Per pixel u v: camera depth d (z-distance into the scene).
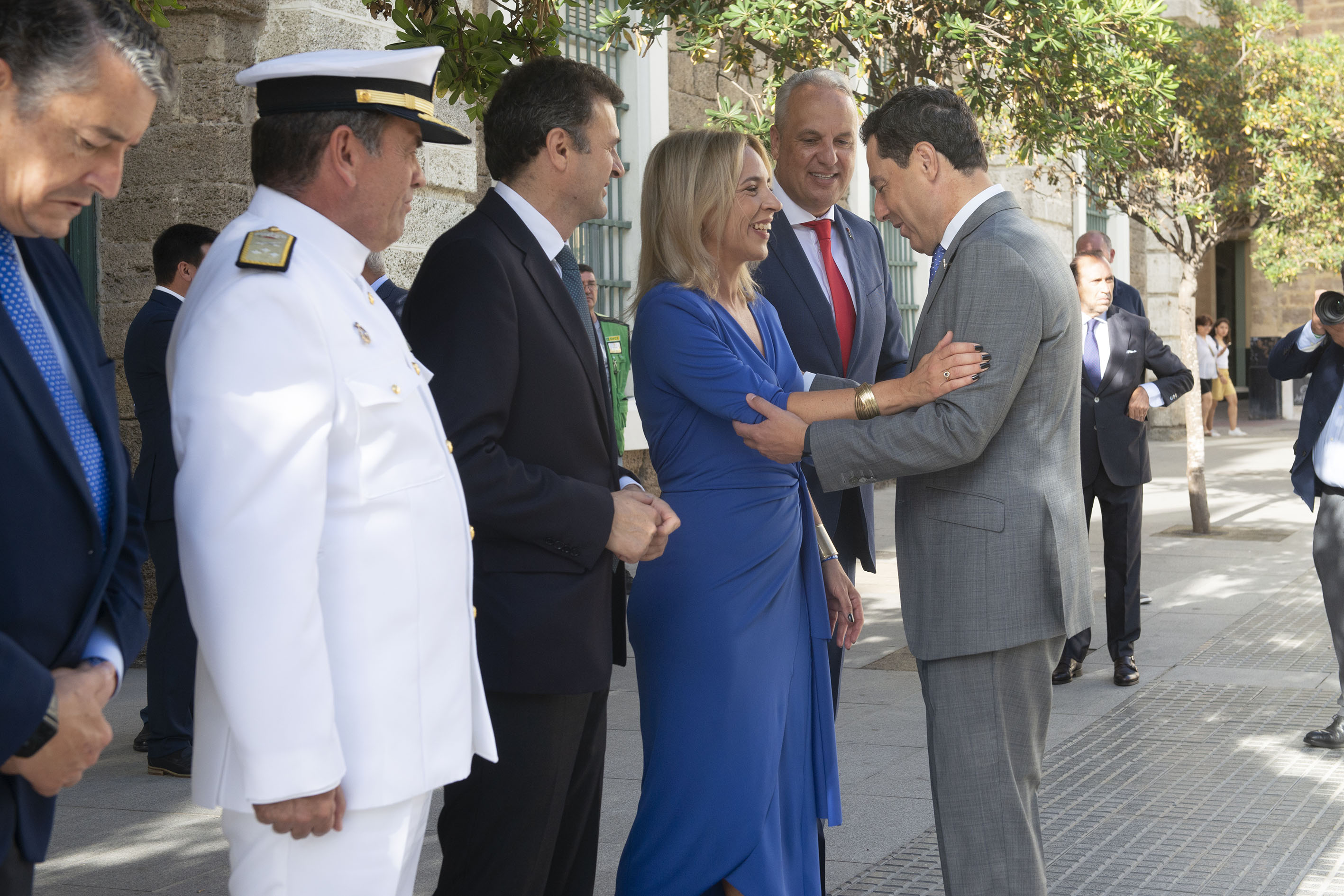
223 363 1.84
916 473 2.82
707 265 3.10
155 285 6.72
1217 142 11.45
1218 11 12.70
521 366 2.63
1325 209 11.98
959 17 6.17
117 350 6.79
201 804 1.96
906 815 4.38
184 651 4.92
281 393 1.85
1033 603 2.85
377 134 2.12
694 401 3.05
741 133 3.17
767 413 2.94
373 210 2.14
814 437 2.88
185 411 1.84
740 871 3.02
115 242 6.77
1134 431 6.09
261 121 2.12
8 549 1.65
